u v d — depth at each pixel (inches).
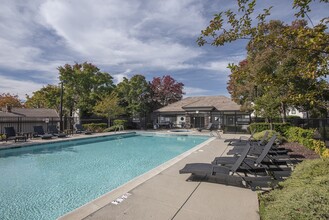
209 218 154.3
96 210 167.0
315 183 151.0
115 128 1096.8
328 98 162.2
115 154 536.7
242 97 917.2
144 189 213.5
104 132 1009.5
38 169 381.4
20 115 1057.5
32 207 224.1
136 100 1430.9
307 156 348.2
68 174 347.6
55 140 664.4
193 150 450.9
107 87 1457.9
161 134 986.7
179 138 896.9
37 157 496.4
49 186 287.9
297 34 111.2
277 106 606.2
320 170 179.3
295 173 192.7
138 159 473.7
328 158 202.1
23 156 510.3
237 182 233.6
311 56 120.2
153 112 1505.9
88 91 1403.8
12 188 280.2
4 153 523.5
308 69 121.6
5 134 652.7
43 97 1491.1
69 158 484.4
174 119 1434.5
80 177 330.0
